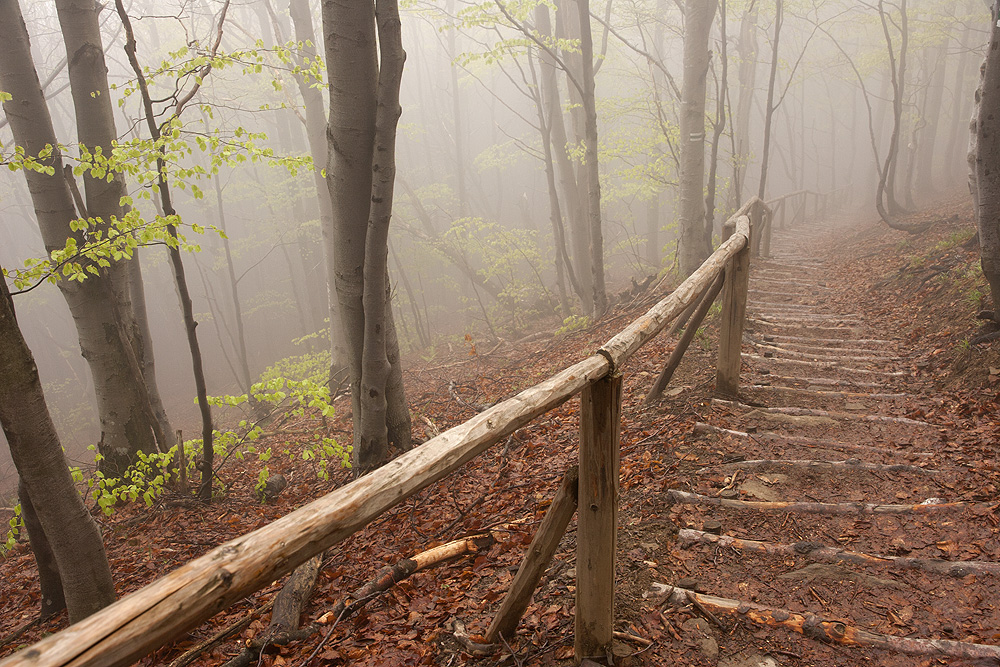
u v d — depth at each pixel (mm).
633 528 3465
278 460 8242
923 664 2396
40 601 5168
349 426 9102
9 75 5914
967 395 4938
